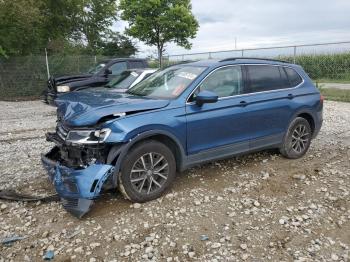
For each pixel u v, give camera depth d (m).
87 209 4.15
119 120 4.35
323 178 5.51
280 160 6.27
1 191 5.04
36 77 19.06
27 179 5.59
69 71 20.02
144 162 4.56
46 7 22.41
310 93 6.46
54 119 11.38
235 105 5.36
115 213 4.43
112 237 3.96
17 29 19.02
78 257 3.65
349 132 8.66
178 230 4.08
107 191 4.98
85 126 4.29
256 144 5.74
